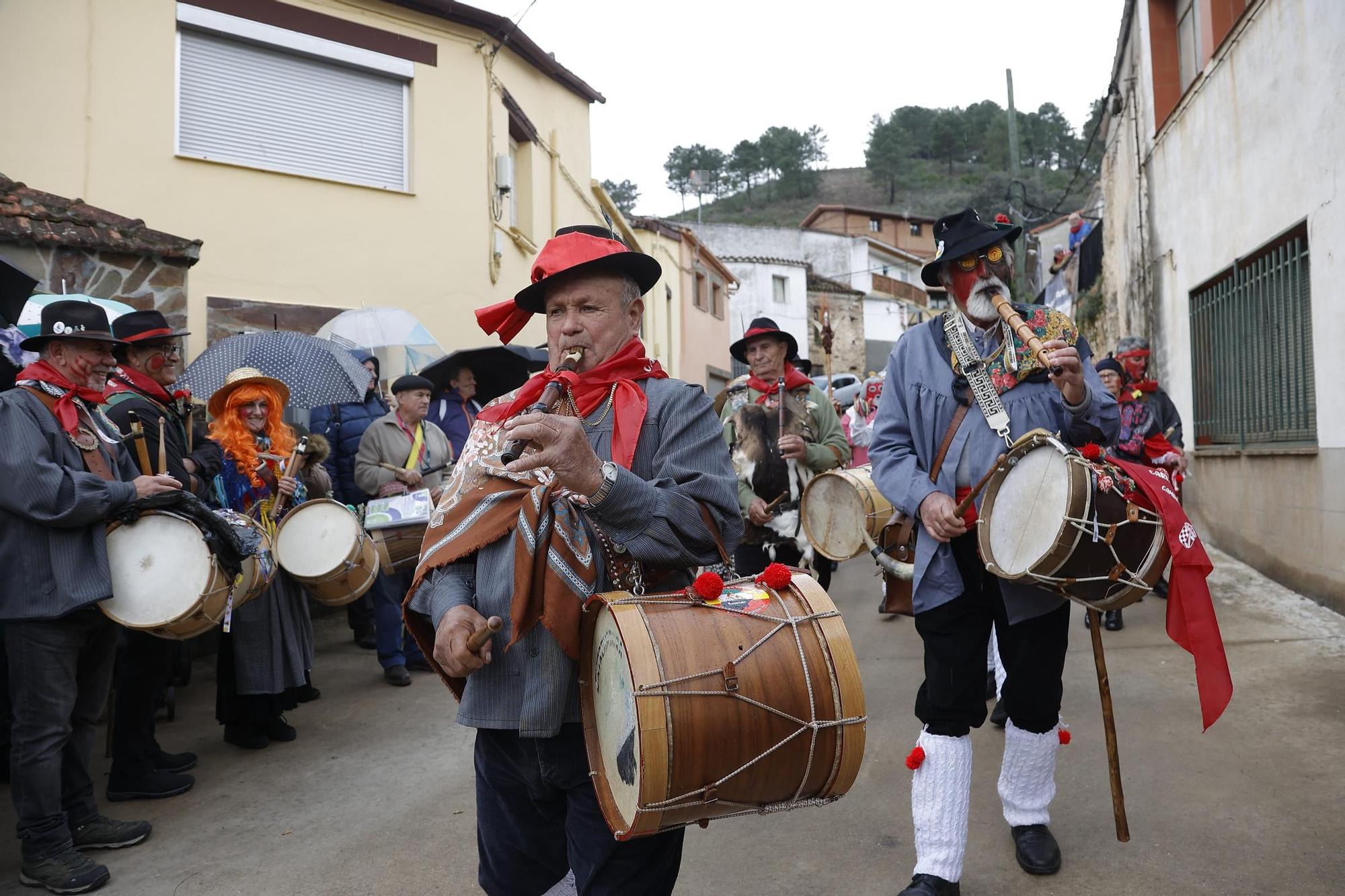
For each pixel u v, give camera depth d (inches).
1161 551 99.4
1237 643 213.3
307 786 163.9
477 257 424.8
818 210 1948.8
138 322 177.9
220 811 154.3
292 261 371.6
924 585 113.3
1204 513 339.6
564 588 72.3
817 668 70.9
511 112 462.9
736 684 67.4
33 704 128.6
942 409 115.7
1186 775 145.1
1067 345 107.3
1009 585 109.3
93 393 141.9
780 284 1342.3
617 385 78.7
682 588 79.8
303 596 192.7
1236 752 152.3
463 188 420.2
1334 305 227.0
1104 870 118.6
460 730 192.4
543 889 84.6
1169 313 377.7
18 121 318.3
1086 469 98.0
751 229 1606.8
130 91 337.4
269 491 198.2
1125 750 156.3
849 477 193.2
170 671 171.3
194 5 348.5
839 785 72.7
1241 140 286.4
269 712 185.3
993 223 117.0
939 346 118.6
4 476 126.4
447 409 294.4
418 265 405.4
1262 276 276.7
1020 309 116.0
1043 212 969.5
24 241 243.6
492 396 326.6
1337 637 209.9
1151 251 406.9
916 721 178.4
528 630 71.9
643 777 64.7
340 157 390.0
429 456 253.3
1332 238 227.1
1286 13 249.0
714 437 79.1
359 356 350.3
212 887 128.0
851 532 191.3
